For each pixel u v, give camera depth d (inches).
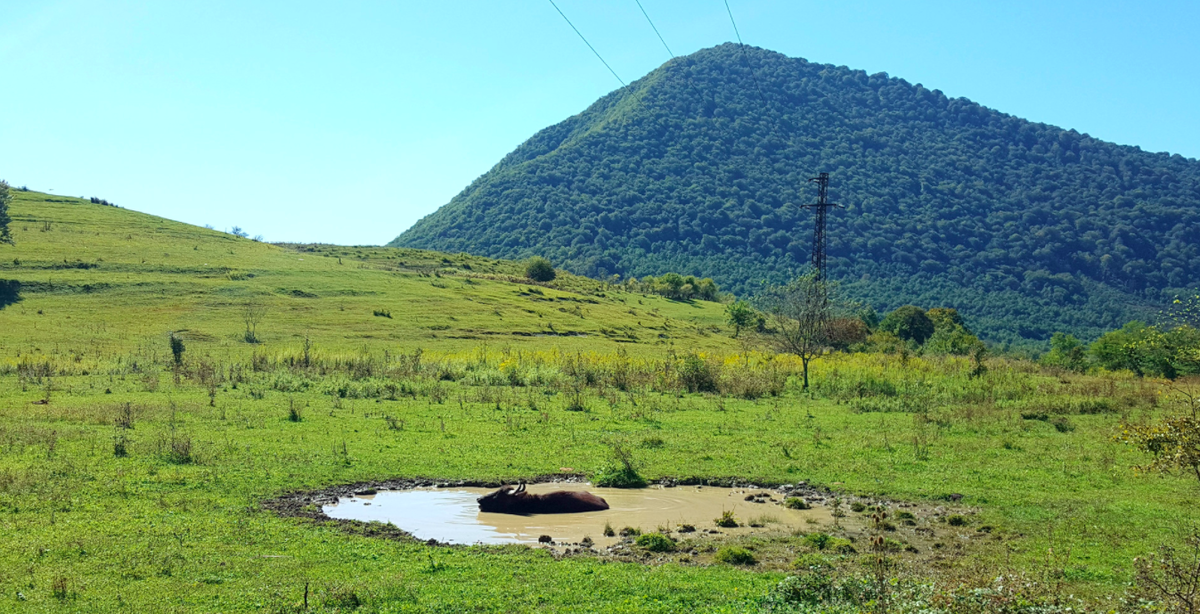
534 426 1007.6
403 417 1059.3
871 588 390.3
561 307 3289.9
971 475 748.0
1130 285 7470.5
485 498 615.8
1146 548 508.1
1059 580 422.0
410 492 678.5
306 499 632.4
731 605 393.4
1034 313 6924.2
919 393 1433.3
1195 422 504.4
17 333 2041.1
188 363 1620.3
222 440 842.8
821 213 2566.4
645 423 1060.5
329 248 4443.9
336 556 474.3
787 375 1676.9
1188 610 344.2
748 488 716.7
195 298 2600.9
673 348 2709.2
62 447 764.6
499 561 472.4
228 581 423.2
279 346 2150.6
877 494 682.8
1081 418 1138.7
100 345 1995.6
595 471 749.9
